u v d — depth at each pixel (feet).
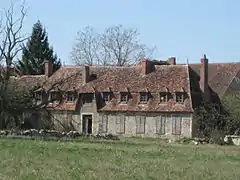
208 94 267.59
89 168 90.89
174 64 290.97
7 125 256.52
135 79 272.10
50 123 273.95
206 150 153.89
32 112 272.10
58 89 279.90
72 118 272.72
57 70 297.12
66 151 125.59
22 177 77.05
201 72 267.39
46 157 109.29
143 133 257.75
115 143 177.06
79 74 286.25
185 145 189.06
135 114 260.21
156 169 92.53
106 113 265.95
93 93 270.26
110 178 78.74
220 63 320.29
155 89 262.67
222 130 231.30
